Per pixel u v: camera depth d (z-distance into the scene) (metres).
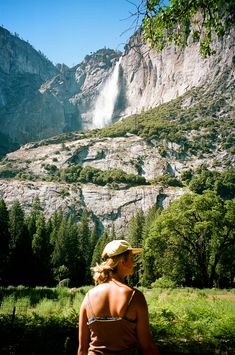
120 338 2.81
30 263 75.50
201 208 46.66
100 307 2.91
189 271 50.03
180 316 14.16
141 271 70.44
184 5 7.29
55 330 11.20
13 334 10.21
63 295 20.97
